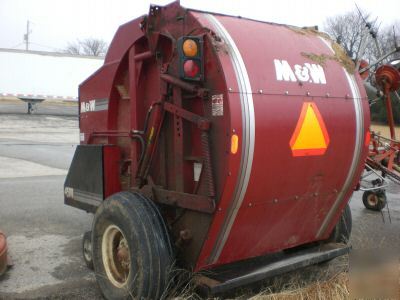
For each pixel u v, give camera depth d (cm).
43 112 3431
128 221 402
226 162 367
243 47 390
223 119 367
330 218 484
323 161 434
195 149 400
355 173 471
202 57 377
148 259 387
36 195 944
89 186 536
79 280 506
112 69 518
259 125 377
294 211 440
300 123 406
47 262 560
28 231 691
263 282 470
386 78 693
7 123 2614
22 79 3122
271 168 393
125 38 493
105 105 536
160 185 440
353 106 453
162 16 420
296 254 473
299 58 427
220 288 388
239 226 404
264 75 390
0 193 959
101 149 511
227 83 363
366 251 578
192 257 407
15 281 502
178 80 399
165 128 429
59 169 1288
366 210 872
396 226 747
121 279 438
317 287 434
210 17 399
